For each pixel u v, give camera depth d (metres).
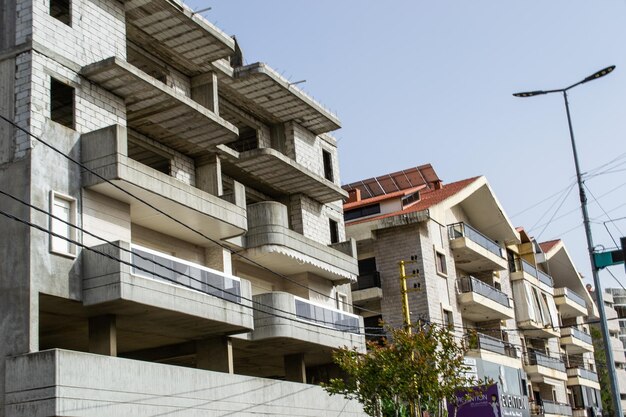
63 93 25.36
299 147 36.88
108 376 21.91
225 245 30.97
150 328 26.78
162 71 30.52
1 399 21.11
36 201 22.77
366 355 29.31
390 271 45.53
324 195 37.41
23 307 21.86
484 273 53.94
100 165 24.38
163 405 23.47
